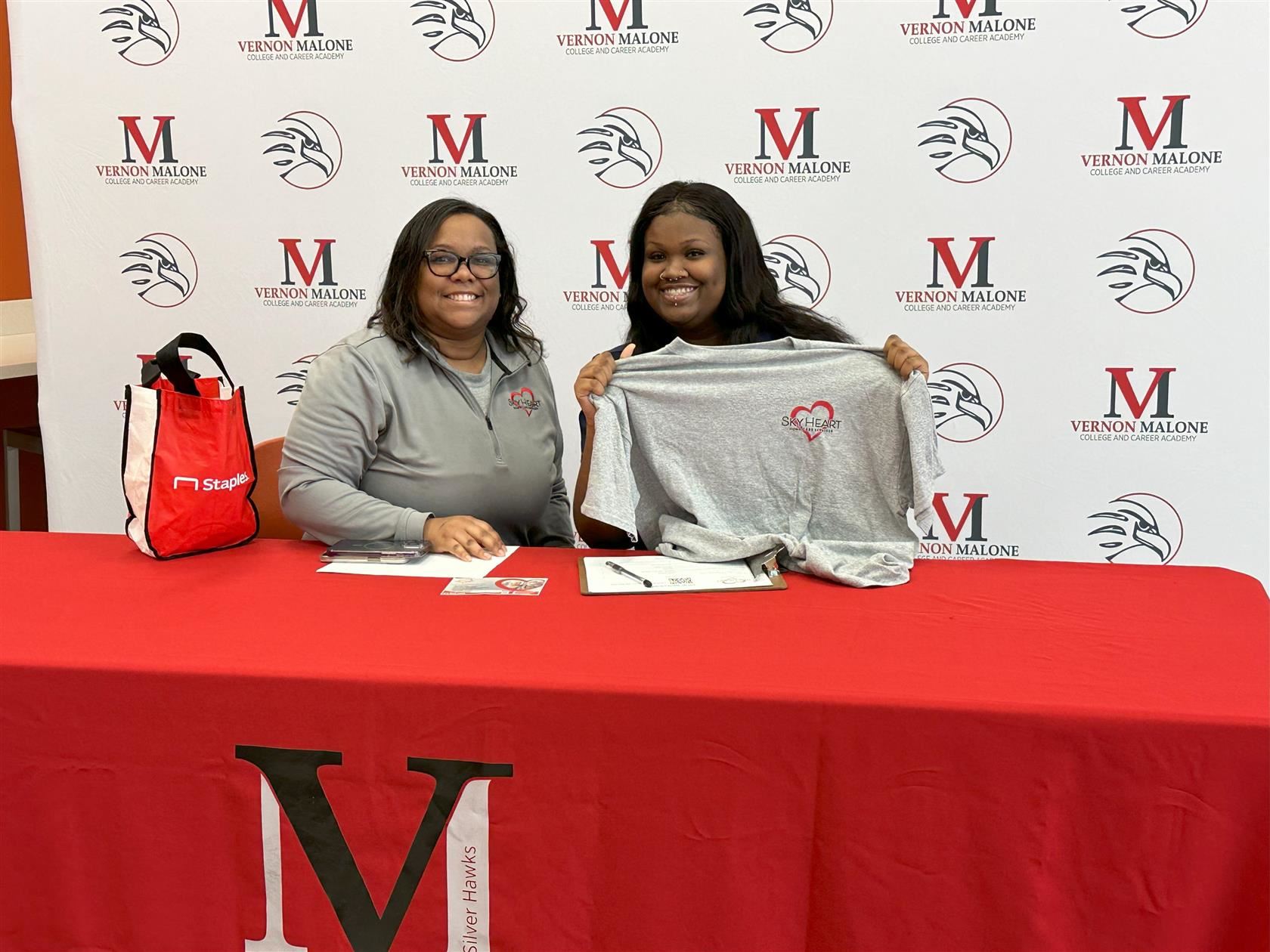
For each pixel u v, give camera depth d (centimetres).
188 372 164
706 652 123
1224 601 142
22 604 141
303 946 125
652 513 173
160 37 272
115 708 120
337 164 274
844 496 162
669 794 115
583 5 259
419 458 179
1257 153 244
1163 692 111
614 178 268
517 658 121
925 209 259
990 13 246
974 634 129
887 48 252
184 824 123
